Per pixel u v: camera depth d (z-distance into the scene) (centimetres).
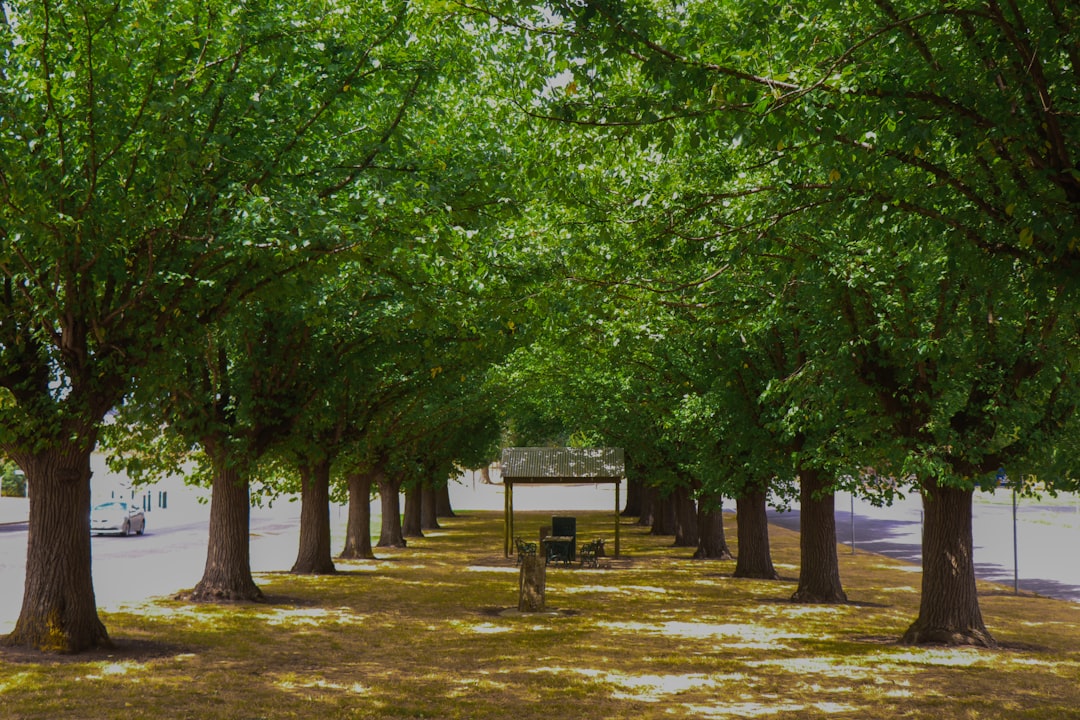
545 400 3325
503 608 1955
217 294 1262
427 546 3728
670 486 3141
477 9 849
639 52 775
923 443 1405
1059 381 1374
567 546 3034
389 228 1117
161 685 1114
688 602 2081
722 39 848
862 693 1131
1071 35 658
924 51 762
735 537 4344
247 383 1795
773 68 819
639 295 1491
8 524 4362
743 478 2228
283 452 2022
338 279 1563
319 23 1221
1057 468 1426
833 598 2097
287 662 1305
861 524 5325
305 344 1859
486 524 5294
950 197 877
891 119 712
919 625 1556
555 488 12369
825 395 1462
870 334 1405
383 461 3131
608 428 3045
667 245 1132
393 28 1228
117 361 1233
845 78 717
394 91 1388
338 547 3672
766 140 760
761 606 2020
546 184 1180
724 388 2012
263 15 1147
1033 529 4612
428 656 1381
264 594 2038
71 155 1120
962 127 727
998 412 1345
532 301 1358
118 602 1866
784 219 1050
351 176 1281
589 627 1698
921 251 1195
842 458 1568
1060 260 705
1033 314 1236
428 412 2847
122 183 1154
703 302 1504
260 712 1005
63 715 956
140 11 1071
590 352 2216
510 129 1285
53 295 1159
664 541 4097
